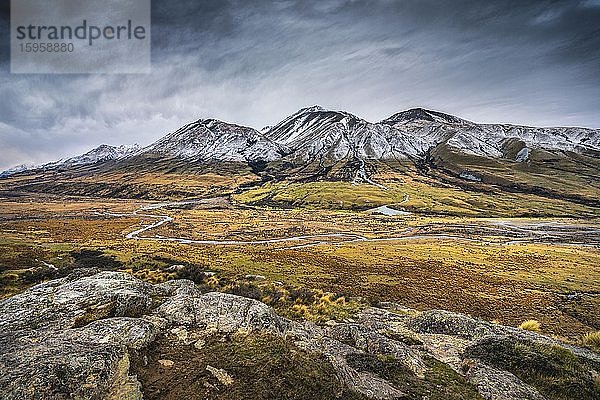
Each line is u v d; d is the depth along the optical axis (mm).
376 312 32969
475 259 87062
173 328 18859
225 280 49750
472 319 26781
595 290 60031
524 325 34375
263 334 17844
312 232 134375
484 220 180250
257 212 199875
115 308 21141
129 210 198875
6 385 11805
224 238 117812
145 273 51938
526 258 90000
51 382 12219
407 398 14594
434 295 52906
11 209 187625
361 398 13758
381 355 18609
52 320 19516
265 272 63531
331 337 21766
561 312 47969
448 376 17078
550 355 18547
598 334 24906
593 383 16141
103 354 14344
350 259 82625
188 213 189375
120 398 12414
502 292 57094
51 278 48688
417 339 22828
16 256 68188
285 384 13750
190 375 14273
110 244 94188
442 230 145125
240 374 14422
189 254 82000
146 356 15641
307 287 51156
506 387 15719
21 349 14898
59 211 183625
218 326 19016
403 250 98188
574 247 110188
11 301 21969
